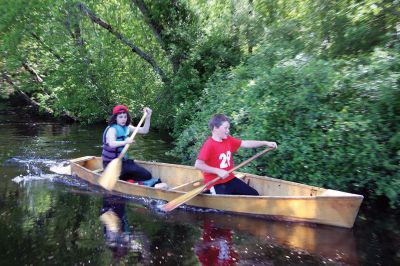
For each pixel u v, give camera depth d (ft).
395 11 17.80
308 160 15.92
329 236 12.12
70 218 13.58
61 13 31.99
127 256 10.74
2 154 24.49
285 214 13.28
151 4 32.01
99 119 40.52
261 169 18.10
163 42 32.99
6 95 46.50
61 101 36.70
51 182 18.13
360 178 15.44
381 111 15.34
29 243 11.53
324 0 20.61
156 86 34.65
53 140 29.86
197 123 24.34
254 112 17.99
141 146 28.37
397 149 15.07
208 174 14.78
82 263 10.34
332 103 16.63
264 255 10.83
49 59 38.27
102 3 33.47
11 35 31.24
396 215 13.99
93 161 20.54
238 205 13.99
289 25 23.56
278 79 18.01
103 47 35.04
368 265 10.32
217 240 11.79
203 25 32.58
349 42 20.22
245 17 29.04
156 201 15.57
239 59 29.73
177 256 10.76
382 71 15.49
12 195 16.14
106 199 15.78
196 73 30.55
